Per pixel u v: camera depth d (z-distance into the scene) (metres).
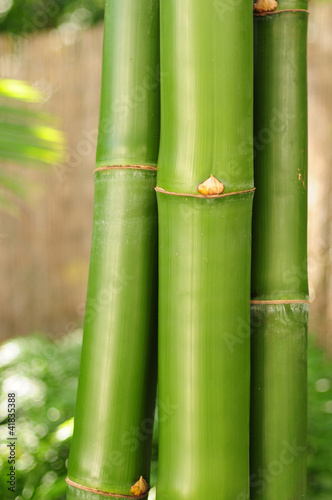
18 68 5.50
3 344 5.23
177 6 1.43
